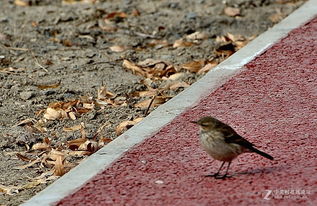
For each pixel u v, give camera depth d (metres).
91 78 15.91
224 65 14.72
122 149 11.59
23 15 19.52
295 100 13.16
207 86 13.86
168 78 15.99
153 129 12.26
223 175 10.69
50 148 12.95
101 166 11.09
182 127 12.30
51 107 14.46
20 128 13.70
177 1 20.59
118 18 19.34
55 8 20.05
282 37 16.05
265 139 11.77
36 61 16.77
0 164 12.46
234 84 13.90
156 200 10.08
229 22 19.14
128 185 10.52
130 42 17.97
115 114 14.23
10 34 18.12
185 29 18.75
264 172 10.71
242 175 10.66
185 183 10.51
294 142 11.62
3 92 15.21
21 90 15.29
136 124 12.50
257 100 13.22
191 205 9.91
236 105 13.05
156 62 16.48
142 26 18.95
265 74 14.27
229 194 10.15
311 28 16.47
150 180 10.64
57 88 15.39
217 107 13.01
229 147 10.25
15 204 11.20
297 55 15.10
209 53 17.33
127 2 20.56
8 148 13.04
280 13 19.70
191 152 11.43
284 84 13.82
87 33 18.39
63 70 16.31
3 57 16.83
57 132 13.58
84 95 15.06
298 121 12.36
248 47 15.59
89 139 13.23
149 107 14.34
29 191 11.59
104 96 14.95
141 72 16.16
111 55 17.19
